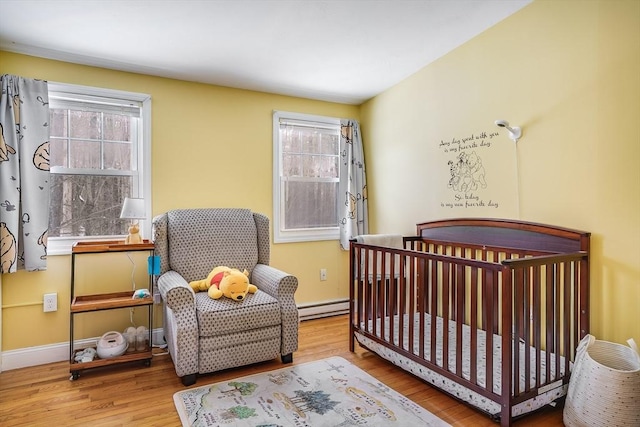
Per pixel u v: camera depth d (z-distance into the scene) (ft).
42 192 8.62
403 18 7.83
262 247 10.43
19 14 7.25
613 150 6.30
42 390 7.36
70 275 9.18
